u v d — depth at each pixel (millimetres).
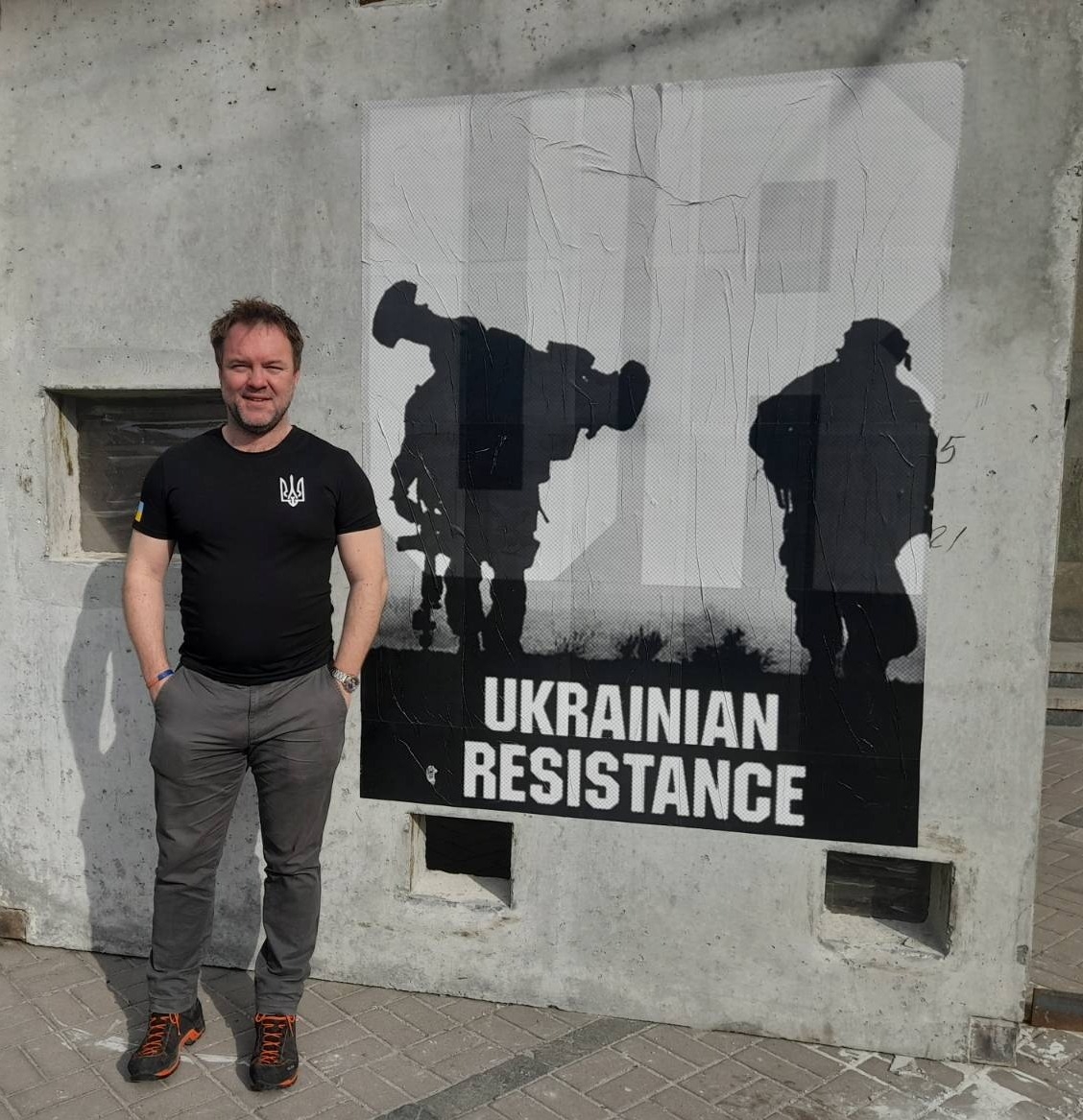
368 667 2975
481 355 2830
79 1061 2693
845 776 2723
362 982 3098
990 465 2561
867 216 2570
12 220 3096
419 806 2992
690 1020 2889
